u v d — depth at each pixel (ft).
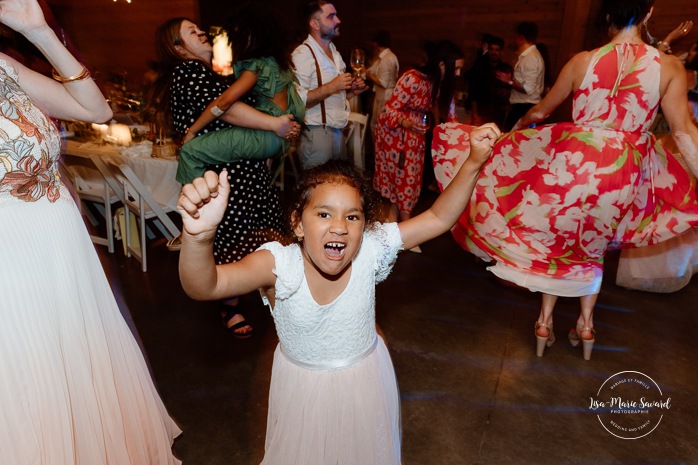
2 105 3.95
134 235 12.25
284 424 4.40
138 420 5.36
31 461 4.20
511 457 6.51
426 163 18.95
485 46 18.42
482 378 8.05
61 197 4.64
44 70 5.89
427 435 6.84
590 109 7.38
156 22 25.59
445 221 4.54
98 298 5.03
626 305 10.45
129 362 5.35
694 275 11.85
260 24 7.57
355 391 4.30
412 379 7.99
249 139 7.73
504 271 8.32
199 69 7.80
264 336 9.11
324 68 10.52
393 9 28.53
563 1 23.85
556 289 8.05
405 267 12.18
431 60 12.59
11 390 4.08
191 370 8.13
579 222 7.63
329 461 4.41
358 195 3.86
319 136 10.50
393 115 12.37
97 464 4.73
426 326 9.54
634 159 7.26
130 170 10.84
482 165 4.28
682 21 21.47
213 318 9.69
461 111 18.48
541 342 8.53
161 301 10.32
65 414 4.42
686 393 7.80
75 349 4.58
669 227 7.96
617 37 7.19
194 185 3.05
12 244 4.07
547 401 7.55
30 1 4.31
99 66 27.48
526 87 18.06
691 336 9.35
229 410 7.25
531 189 7.92
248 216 8.28
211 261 3.41
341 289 4.12
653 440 6.84
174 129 8.34
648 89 7.00
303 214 3.86
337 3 29.07
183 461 6.35
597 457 6.53
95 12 26.35
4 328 4.02
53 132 4.49
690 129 7.07
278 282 3.98
